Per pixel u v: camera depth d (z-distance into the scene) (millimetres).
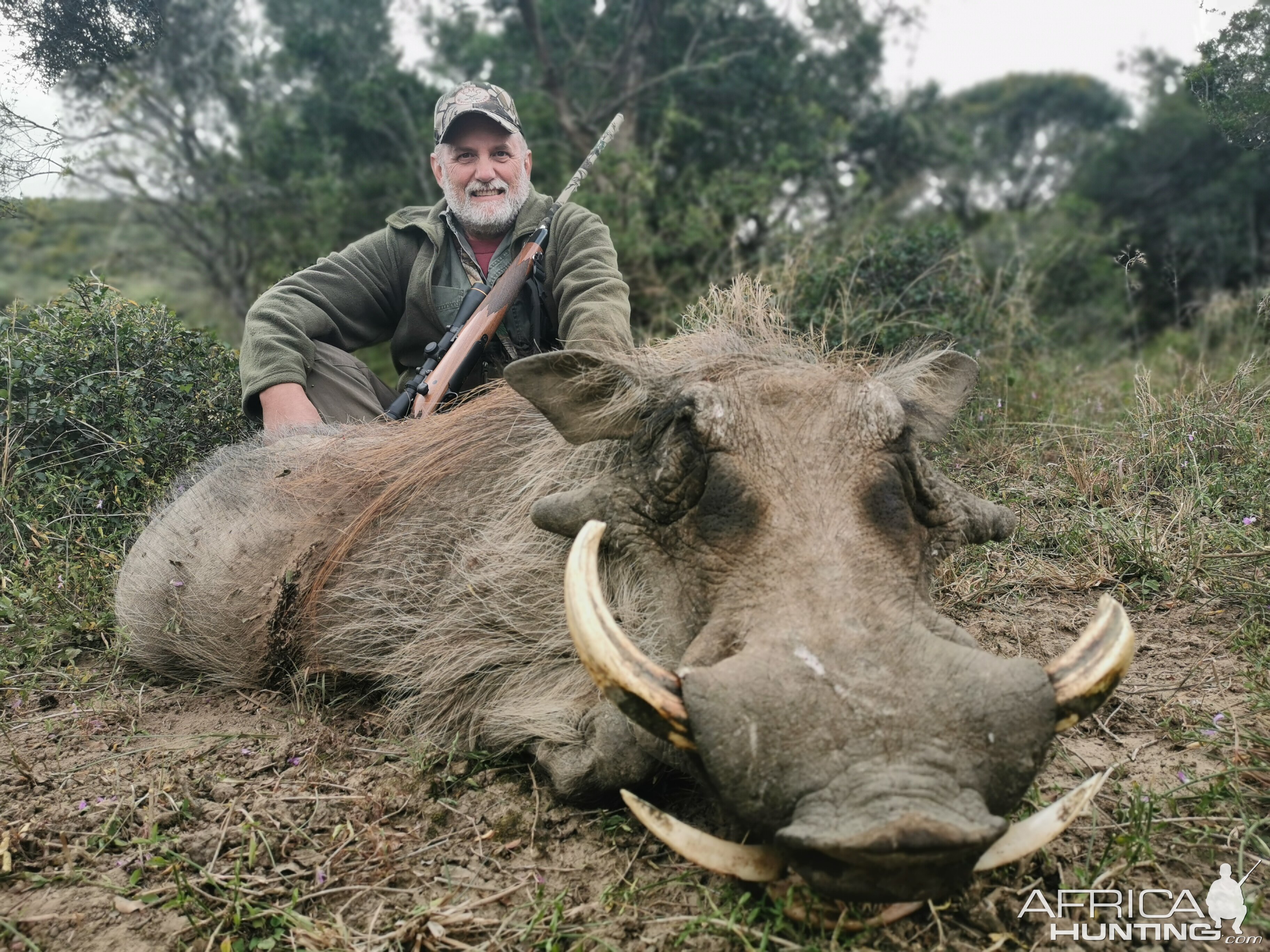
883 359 3270
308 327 4297
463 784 2840
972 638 2150
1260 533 3732
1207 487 4090
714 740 1864
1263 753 2604
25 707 3281
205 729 3199
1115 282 10523
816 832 1708
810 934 2094
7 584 3811
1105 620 1968
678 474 2465
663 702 1969
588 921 2215
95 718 3209
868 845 1661
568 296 4176
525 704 2955
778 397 2455
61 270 11273
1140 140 20922
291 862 2477
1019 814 2404
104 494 4391
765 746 1824
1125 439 4816
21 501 4254
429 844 2551
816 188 11211
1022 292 6965
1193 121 19344
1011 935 2076
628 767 2562
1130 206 20438
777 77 11344
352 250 4562
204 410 4770
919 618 2096
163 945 2213
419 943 2164
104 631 3803
